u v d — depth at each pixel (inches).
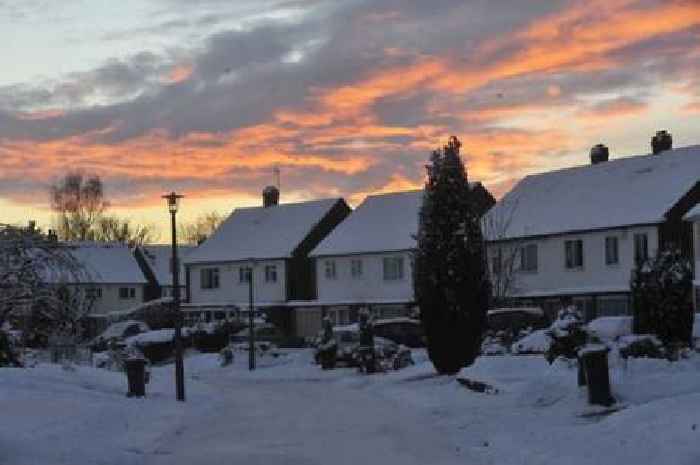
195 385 1314.0
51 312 1144.8
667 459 497.0
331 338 1748.3
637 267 924.6
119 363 1504.7
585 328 962.7
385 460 590.9
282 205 3088.1
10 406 784.9
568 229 2059.5
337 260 2664.9
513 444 620.4
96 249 3563.0
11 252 1093.1
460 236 1176.2
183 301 3100.4
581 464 530.3
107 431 727.1
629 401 706.8
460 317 1171.9
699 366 804.6
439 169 1189.1
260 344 2078.0
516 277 2167.8
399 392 1091.3
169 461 608.7
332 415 884.0
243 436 739.4
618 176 2188.7
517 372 988.6
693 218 1726.1
